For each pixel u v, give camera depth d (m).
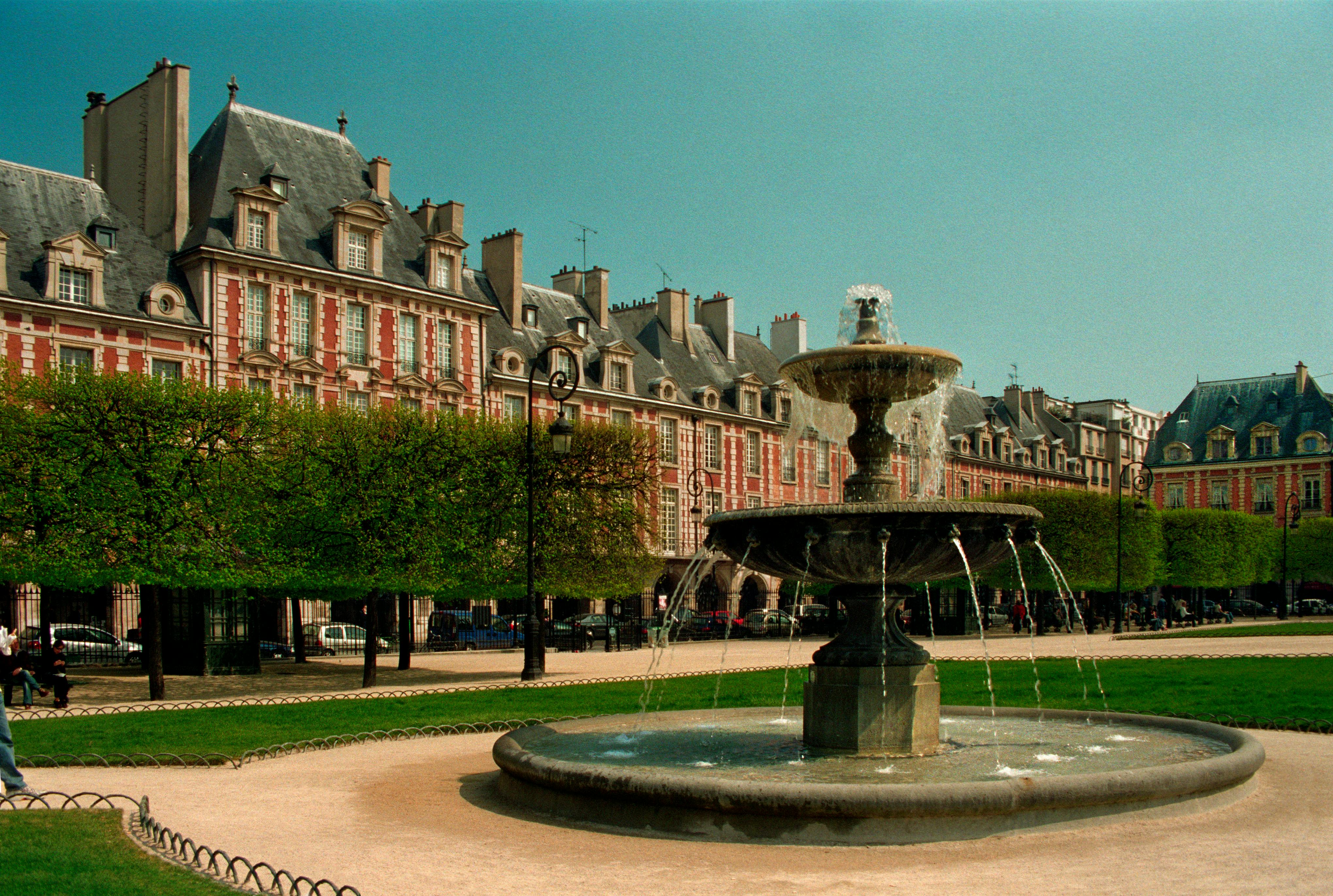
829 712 10.81
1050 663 27.23
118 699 21.77
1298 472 84.94
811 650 38.06
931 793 7.82
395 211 48.34
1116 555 48.97
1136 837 8.00
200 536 23.00
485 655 37.22
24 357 35.62
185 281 40.53
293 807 9.84
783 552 10.38
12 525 22.20
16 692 22.52
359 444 25.86
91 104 44.72
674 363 61.34
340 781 11.27
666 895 6.79
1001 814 7.95
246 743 13.60
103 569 21.58
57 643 20.08
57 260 36.47
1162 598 69.56
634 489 32.53
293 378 41.91
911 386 11.19
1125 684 20.19
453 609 45.78
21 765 12.38
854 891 6.74
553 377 25.41
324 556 25.08
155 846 7.94
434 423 28.97
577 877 7.24
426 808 9.73
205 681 26.38
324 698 20.50
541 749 11.41
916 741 10.66
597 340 56.88
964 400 84.56
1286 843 7.80
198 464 23.81
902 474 63.53
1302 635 40.22
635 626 43.06
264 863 7.67
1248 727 14.45
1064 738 12.00
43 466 22.00
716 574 58.97
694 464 59.56
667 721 14.15
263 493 24.89
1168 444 92.12
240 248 40.88
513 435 29.81
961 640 43.66
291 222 43.59
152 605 21.92
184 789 10.84
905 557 10.09
